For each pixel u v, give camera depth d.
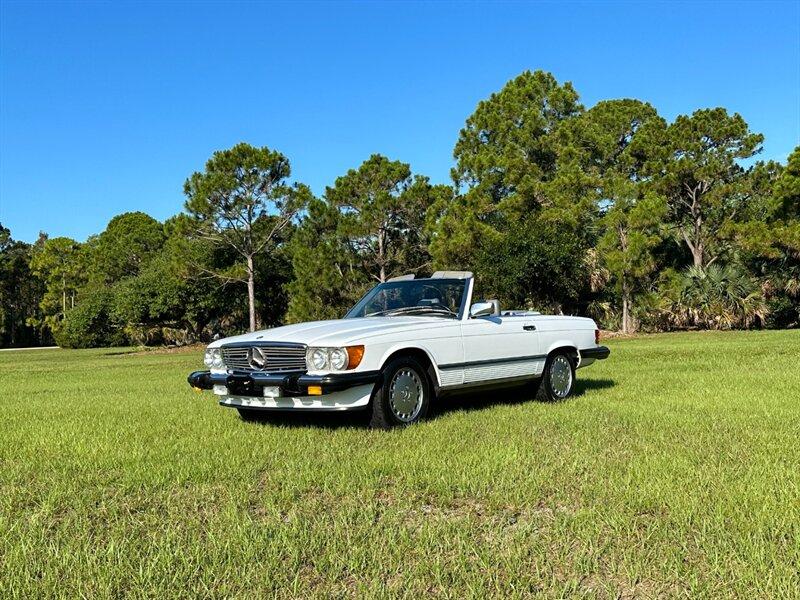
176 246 37.72
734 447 5.68
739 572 3.18
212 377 7.36
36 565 3.45
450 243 31.14
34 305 74.44
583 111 40.94
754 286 34.94
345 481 4.87
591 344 9.18
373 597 3.04
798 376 10.65
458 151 41.66
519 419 7.25
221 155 34.16
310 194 34.06
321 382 6.48
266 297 42.84
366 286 34.12
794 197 36.22
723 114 38.34
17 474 5.43
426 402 7.26
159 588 3.14
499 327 8.02
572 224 31.80
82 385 14.29
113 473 5.39
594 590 3.10
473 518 4.09
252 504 4.54
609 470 5.02
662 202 32.53
